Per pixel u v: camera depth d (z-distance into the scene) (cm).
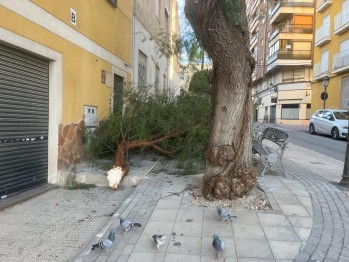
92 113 838
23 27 559
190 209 489
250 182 520
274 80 4438
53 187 655
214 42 468
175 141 769
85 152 776
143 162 813
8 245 403
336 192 584
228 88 510
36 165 640
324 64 2894
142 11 1367
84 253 368
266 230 421
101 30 895
